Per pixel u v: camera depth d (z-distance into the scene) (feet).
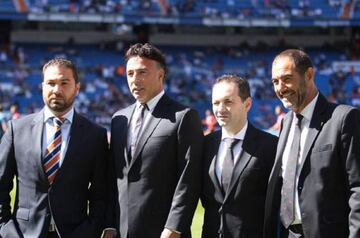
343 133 13.35
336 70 110.63
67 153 15.47
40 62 106.93
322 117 13.88
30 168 15.28
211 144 15.76
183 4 112.68
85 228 15.49
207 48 118.32
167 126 15.28
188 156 15.12
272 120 94.79
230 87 15.30
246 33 120.67
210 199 15.47
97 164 16.01
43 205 15.14
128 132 15.70
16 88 97.50
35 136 15.47
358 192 12.98
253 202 15.10
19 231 15.24
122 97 98.78
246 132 15.60
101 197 16.11
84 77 103.19
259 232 15.07
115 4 110.42
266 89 103.45
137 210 15.11
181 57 114.32
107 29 116.98
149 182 15.14
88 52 112.06
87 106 94.99
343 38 120.78
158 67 15.52
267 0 115.85
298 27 120.57
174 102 15.80
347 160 13.24
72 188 15.47
